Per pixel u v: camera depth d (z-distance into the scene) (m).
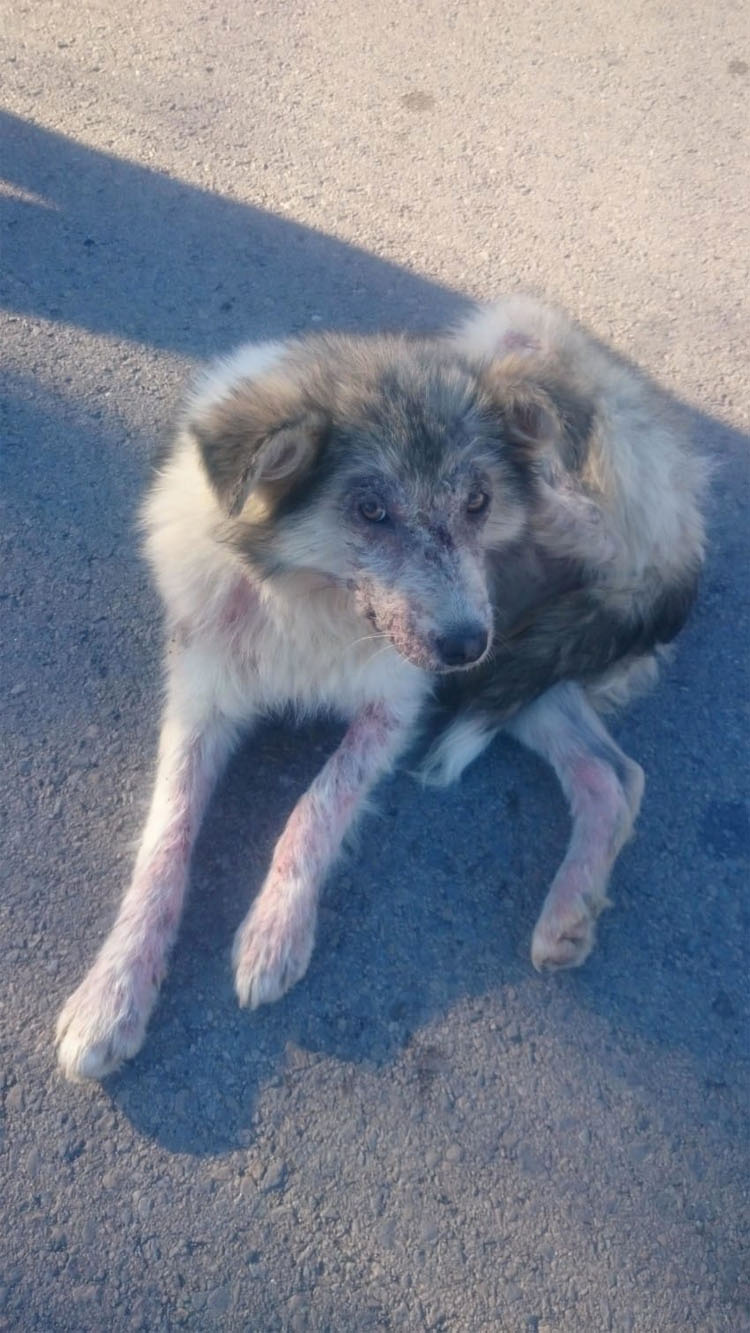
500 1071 0.89
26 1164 0.84
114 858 0.97
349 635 0.96
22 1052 0.88
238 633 0.97
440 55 1.65
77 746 1.02
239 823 0.99
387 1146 0.86
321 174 1.48
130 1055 0.86
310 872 0.92
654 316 1.39
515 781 1.03
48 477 1.17
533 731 1.02
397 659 0.98
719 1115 0.89
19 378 1.25
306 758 1.03
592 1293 0.82
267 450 0.83
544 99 1.61
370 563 0.89
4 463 1.18
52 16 1.62
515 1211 0.84
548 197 1.50
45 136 1.47
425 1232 0.83
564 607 1.02
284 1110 0.87
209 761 0.98
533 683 1.00
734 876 1.00
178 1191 0.84
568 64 1.66
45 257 1.35
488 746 1.05
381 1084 0.88
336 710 1.02
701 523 1.09
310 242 1.41
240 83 1.57
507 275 1.41
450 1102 0.88
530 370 0.94
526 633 1.02
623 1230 0.84
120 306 1.32
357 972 0.93
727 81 1.67
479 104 1.59
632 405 1.05
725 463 1.26
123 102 1.52
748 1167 0.87
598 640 1.01
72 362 1.27
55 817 0.98
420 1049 0.90
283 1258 0.82
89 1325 0.79
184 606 0.97
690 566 1.06
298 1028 0.90
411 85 1.60
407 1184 0.85
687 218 1.49
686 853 1.01
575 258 1.44
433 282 1.39
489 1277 0.82
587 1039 0.91
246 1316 0.80
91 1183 0.83
